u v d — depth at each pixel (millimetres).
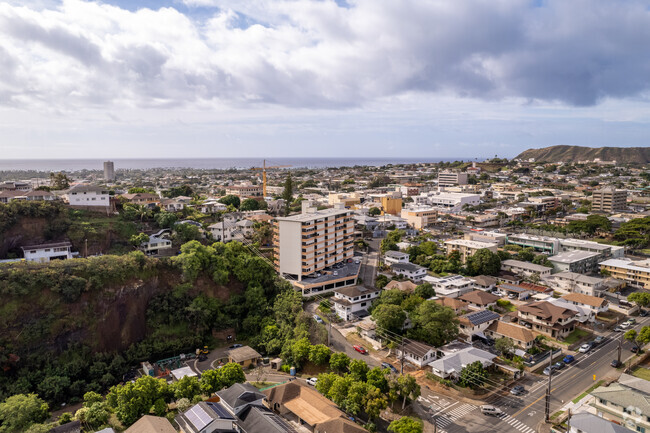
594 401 72312
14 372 82625
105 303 96375
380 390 71938
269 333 101500
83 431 65938
